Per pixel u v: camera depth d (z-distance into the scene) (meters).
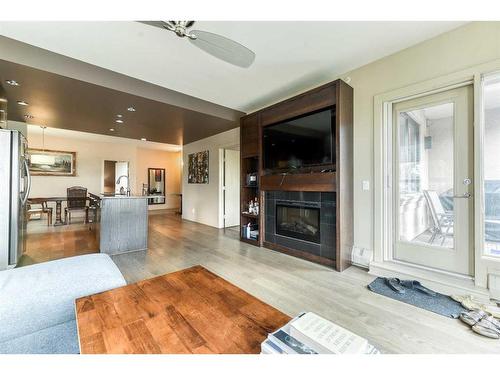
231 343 0.88
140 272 2.72
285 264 2.94
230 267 2.84
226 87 3.35
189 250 3.60
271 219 3.65
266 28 2.07
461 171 2.19
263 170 3.70
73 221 6.12
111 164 7.55
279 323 1.01
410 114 2.54
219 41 1.77
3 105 3.07
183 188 7.02
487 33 1.96
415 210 2.50
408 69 2.40
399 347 1.45
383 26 2.06
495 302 1.88
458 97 2.21
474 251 2.09
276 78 3.07
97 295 1.23
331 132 2.74
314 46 2.36
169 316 1.04
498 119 2.00
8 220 2.62
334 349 0.78
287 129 3.28
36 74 2.47
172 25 1.61
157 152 9.16
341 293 2.15
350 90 2.81
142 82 3.12
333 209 2.82
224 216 5.55
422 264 2.44
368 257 2.70
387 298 2.05
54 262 1.60
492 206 2.03
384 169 2.63
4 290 1.20
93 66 2.70
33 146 6.30
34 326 1.16
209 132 5.32
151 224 5.99
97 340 0.88
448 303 1.94
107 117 4.07
